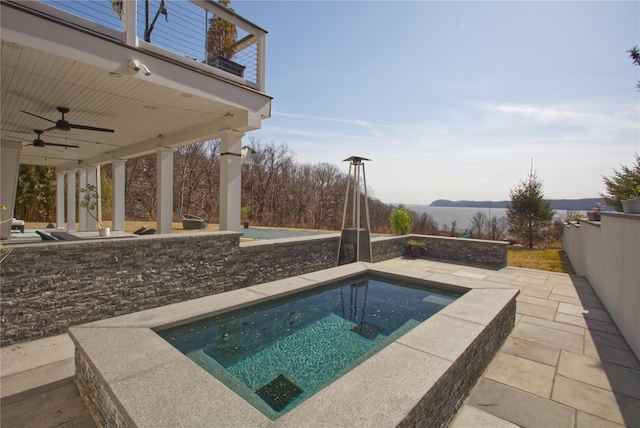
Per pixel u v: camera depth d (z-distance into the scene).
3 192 8.59
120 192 9.81
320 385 2.43
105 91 4.78
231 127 5.91
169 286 4.76
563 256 10.04
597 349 3.45
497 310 3.23
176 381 1.78
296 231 15.58
